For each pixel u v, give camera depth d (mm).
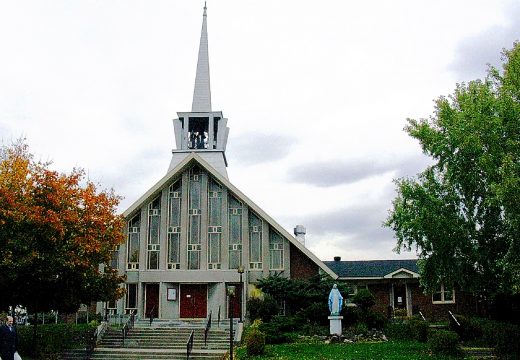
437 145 26562
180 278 39406
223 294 39125
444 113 26734
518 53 24125
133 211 40344
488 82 25812
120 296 32188
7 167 29203
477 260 26375
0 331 16828
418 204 26812
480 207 26359
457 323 30375
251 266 39594
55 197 28141
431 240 26484
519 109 23625
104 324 34156
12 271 26172
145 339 32562
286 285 36656
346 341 30609
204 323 36438
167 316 39000
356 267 44156
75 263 27922
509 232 24234
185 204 40625
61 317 39875
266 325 32469
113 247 31531
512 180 21688
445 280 27453
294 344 29875
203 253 39875
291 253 39719
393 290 42312
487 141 24438
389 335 32594
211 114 46938
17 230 26875
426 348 27266
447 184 26875
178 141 46844
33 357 27953
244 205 40500
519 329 27609
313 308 34438
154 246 40344
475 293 28359
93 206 30047
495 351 26422
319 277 37406
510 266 23062
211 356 28625
